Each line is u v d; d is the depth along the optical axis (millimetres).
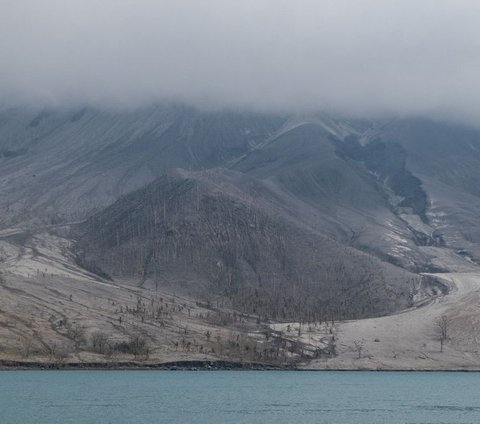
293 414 188000
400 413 192750
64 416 176875
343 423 174625
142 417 177625
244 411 191875
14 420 170000
